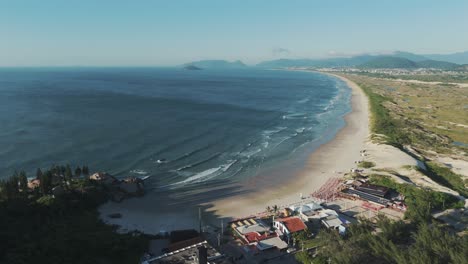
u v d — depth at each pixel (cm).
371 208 7875
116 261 5625
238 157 11700
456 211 7506
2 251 5284
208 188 9169
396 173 9762
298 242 6438
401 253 5106
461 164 11212
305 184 9494
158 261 4931
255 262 5834
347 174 9962
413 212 7025
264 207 8100
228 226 7100
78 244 5709
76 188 8044
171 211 7862
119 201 8194
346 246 5509
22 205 6862
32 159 10650
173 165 10725
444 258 4981
